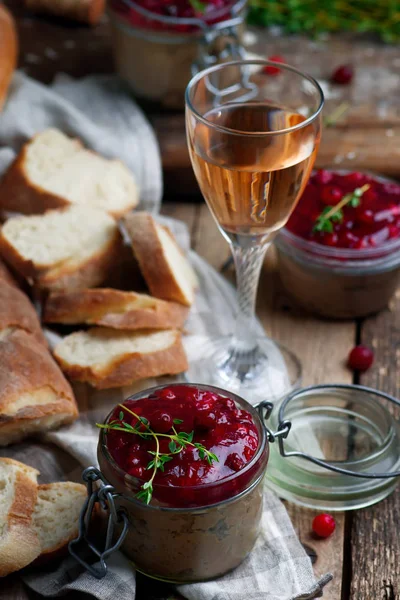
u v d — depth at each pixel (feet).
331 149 3.59
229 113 2.75
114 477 2.49
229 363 2.99
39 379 2.80
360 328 3.18
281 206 2.66
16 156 3.44
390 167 3.56
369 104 3.76
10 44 3.60
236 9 3.53
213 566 2.54
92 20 4.00
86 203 3.32
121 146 3.50
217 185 2.63
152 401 2.58
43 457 2.78
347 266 3.09
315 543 2.67
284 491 2.73
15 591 2.57
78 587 2.51
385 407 2.87
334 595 2.58
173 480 2.45
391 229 3.13
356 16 4.12
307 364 3.06
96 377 2.89
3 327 2.88
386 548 2.66
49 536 2.59
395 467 2.70
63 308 3.01
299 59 3.94
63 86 3.74
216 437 2.51
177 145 3.59
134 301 3.00
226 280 3.26
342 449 2.78
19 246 3.13
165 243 3.15
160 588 2.58
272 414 2.83
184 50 3.53
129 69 3.63
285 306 3.25
